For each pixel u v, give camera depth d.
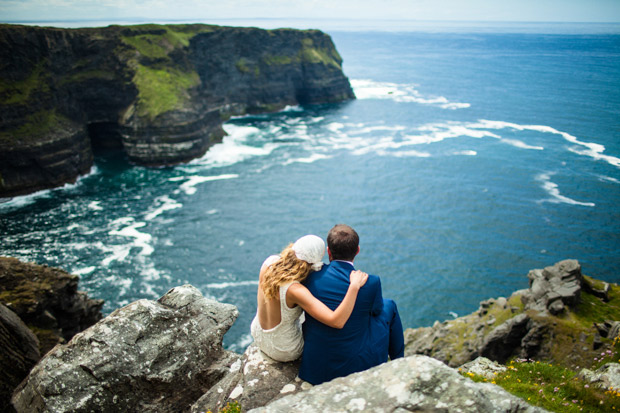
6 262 22.72
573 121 137.12
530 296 29.67
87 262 55.06
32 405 5.79
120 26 103.06
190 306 7.00
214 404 5.54
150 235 62.88
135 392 6.03
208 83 128.38
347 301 4.57
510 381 8.20
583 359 23.84
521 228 66.75
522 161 98.75
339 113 148.62
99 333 6.23
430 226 67.44
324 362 4.75
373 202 76.75
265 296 4.96
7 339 12.17
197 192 80.12
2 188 75.75
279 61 149.50
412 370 4.05
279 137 117.12
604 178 87.94
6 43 80.81
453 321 34.09
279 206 74.75
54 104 88.19
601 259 58.22
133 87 98.19
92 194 78.56
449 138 118.38
